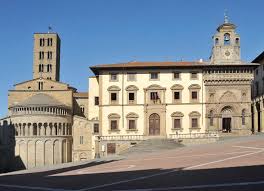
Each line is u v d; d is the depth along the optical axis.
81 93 143.12
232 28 114.00
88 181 42.72
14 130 122.19
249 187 31.03
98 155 109.38
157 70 111.44
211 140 105.25
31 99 125.00
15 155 121.12
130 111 111.06
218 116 109.19
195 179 37.19
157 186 35.25
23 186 42.25
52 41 165.50
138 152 91.50
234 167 42.84
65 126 123.06
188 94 110.38
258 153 53.75
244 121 109.06
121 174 47.12
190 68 110.94
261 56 115.75
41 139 119.81
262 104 114.75
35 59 164.75
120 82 112.06
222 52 113.12
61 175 53.97
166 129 109.56
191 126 109.38
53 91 130.62
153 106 110.50
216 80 109.94
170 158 62.66
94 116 127.38
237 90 110.00
